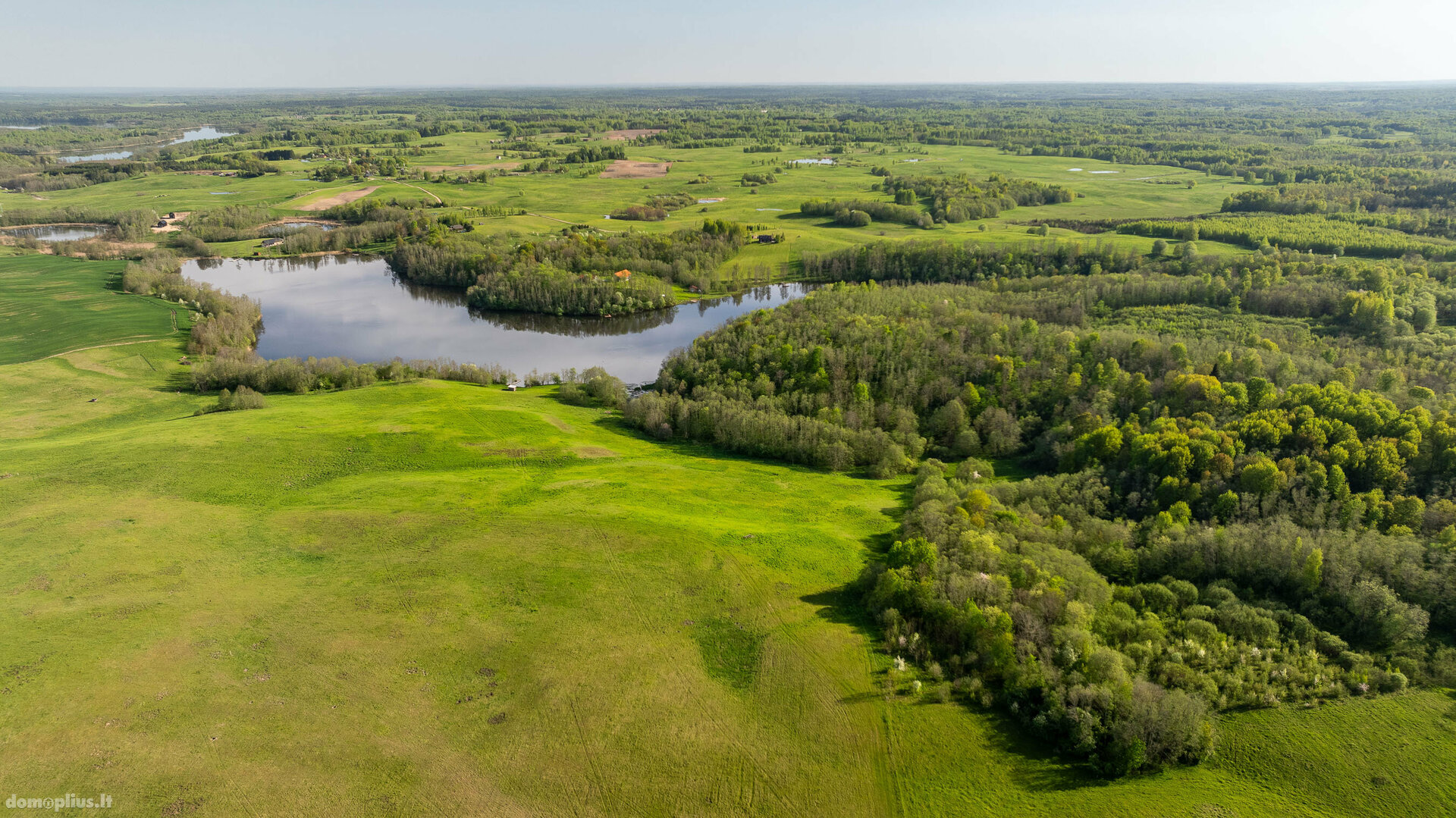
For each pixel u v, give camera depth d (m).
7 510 86.88
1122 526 83.75
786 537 84.88
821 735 57.47
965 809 51.62
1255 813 51.12
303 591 72.69
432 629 67.44
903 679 63.53
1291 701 60.56
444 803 50.31
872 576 75.12
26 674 59.22
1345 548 72.88
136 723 55.06
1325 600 69.94
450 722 57.03
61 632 64.69
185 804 48.97
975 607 66.00
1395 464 83.94
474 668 62.88
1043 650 62.91
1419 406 92.00
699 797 51.78
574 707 59.06
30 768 50.78
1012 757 56.00
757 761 54.91
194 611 68.75
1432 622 67.00
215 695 58.34
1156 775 54.53
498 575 76.06
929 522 82.62
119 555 77.62
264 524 86.25
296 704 57.97
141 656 62.19
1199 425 97.50
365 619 68.62
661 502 95.56
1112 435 97.94
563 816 49.72
